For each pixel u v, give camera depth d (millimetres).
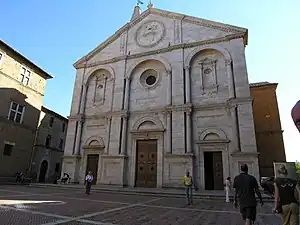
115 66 25984
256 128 25406
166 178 19484
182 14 24859
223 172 18391
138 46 25984
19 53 27109
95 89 26266
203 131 19969
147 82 24578
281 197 5160
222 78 21109
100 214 8625
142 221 7660
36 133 30438
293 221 4895
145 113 22625
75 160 23516
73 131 24891
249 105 18828
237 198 6727
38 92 30922
